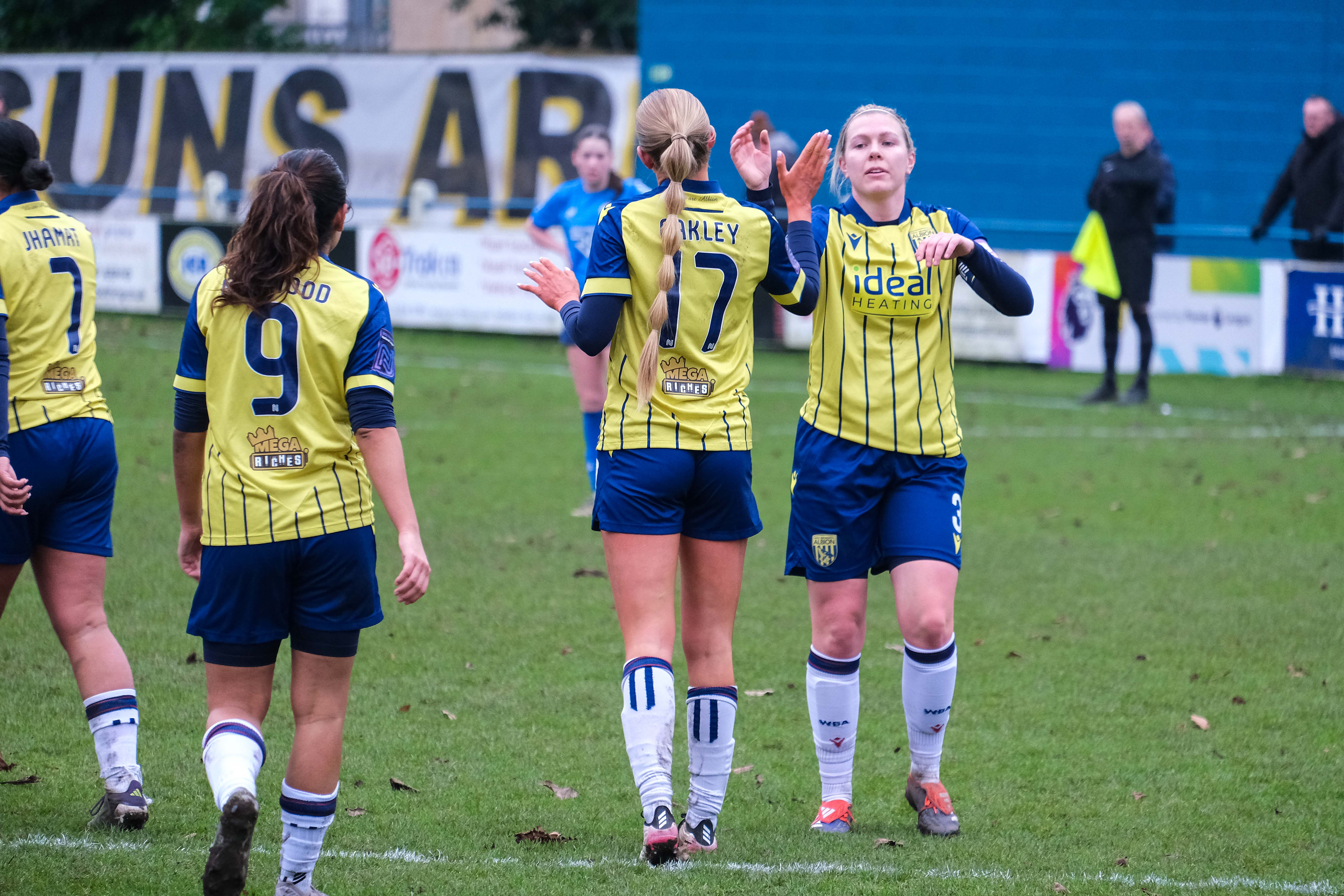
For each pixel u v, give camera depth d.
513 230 64.69
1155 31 69.56
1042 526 32.09
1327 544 30.64
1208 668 22.12
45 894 12.96
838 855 14.71
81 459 15.17
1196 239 70.50
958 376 58.22
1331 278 55.78
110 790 14.93
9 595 16.09
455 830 15.34
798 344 63.12
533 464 38.03
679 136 13.88
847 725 15.80
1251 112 69.38
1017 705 20.30
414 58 72.25
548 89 70.81
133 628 22.56
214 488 12.34
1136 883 13.95
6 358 14.04
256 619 12.37
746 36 72.88
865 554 15.62
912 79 71.94
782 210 60.72
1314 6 68.25
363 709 19.42
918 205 15.95
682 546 14.63
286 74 74.19
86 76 77.19
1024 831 15.73
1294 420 47.78
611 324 14.04
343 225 12.99
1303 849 15.29
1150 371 56.00
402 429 42.75
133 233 68.25
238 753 11.95
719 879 13.80
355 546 12.47
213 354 12.45
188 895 13.08
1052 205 71.44
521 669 21.47
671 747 14.16
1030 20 70.38
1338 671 22.06
